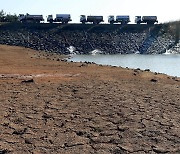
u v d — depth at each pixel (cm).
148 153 937
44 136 1056
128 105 1510
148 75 2894
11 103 1502
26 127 1142
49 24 12412
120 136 1073
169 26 13100
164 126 1189
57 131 1111
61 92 1825
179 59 7681
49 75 2636
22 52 6869
